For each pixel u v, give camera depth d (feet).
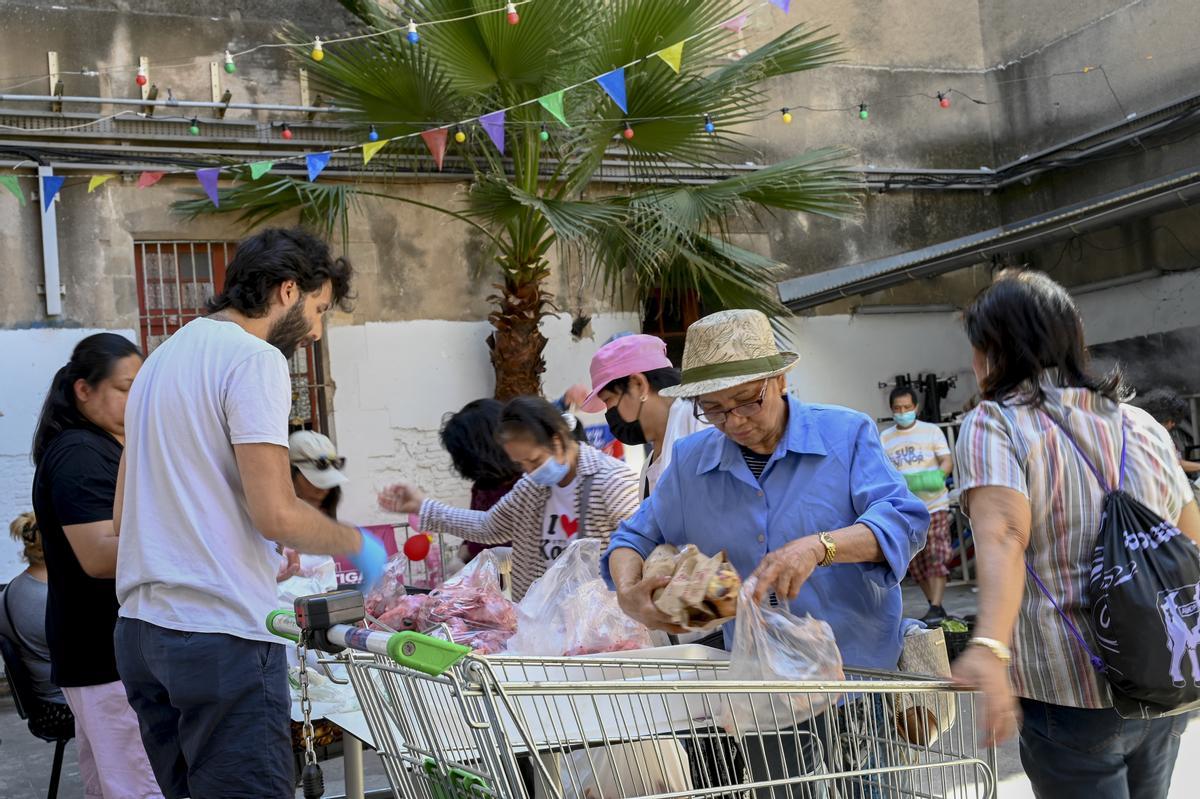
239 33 30.83
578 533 12.16
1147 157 35.68
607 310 33.73
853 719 7.06
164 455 7.63
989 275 38.70
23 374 28.07
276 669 7.69
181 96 30.17
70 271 28.66
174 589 7.47
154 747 8.03
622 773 7.18
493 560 11.89
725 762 6.88
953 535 33.81
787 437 7.81
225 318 8.16
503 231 32.60
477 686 5.46
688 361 7.77
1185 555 6.76
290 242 8.30
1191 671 6.61
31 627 13.61
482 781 5.85
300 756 10.75
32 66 28.81
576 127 28.76
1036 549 7.18
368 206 31.58
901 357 37.42
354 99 27.89
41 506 10.19
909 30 39.47
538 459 12.07
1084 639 7.04
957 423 35.17
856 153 38.27
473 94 27.73
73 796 16.74
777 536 7.75
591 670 7.88
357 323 31.22
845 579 7.68
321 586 12.48
